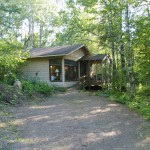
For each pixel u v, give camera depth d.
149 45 10.57
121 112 10.45
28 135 6.86
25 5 31.22
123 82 16.38
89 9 15.59
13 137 6.58
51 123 8.30
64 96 15.41
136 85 14.70
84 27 16.36
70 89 19.09
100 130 7.51
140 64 11.14
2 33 18.36
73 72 21.16
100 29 16.02
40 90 14.85
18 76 17.92
